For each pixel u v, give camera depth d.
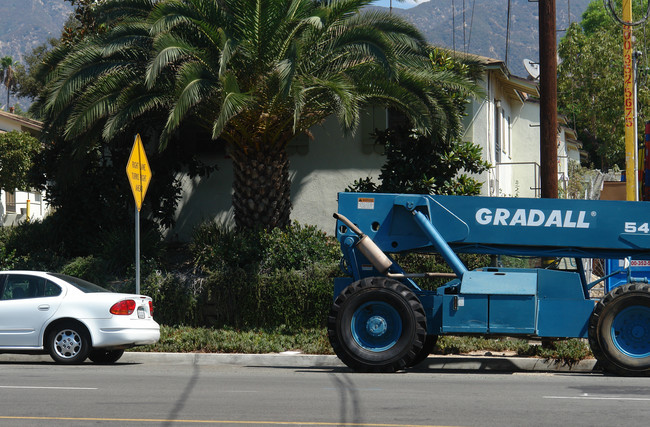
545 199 14.39
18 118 44.25
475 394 10.98
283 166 21.72
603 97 66.19
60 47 22.47
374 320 13.80
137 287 17.17
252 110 20.27
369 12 21.20
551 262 15.98
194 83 18.83
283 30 19.64
